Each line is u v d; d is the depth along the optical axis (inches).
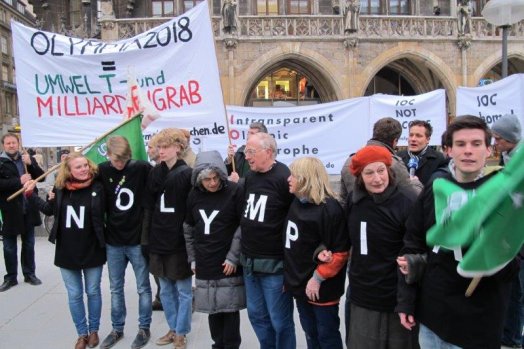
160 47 238.7
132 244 197.2
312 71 967.0
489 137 105.7
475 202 97.4
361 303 134.3
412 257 114.9
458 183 106.8
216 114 238.4
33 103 246.5
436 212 108.0
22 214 287.6
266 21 877.8
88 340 199.6
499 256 96.3
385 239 129.3
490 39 920.3
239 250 167.6
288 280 152.2
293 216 149.8
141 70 241.0
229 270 168.4
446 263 107.7
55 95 245.8
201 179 167.2
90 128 245.9
